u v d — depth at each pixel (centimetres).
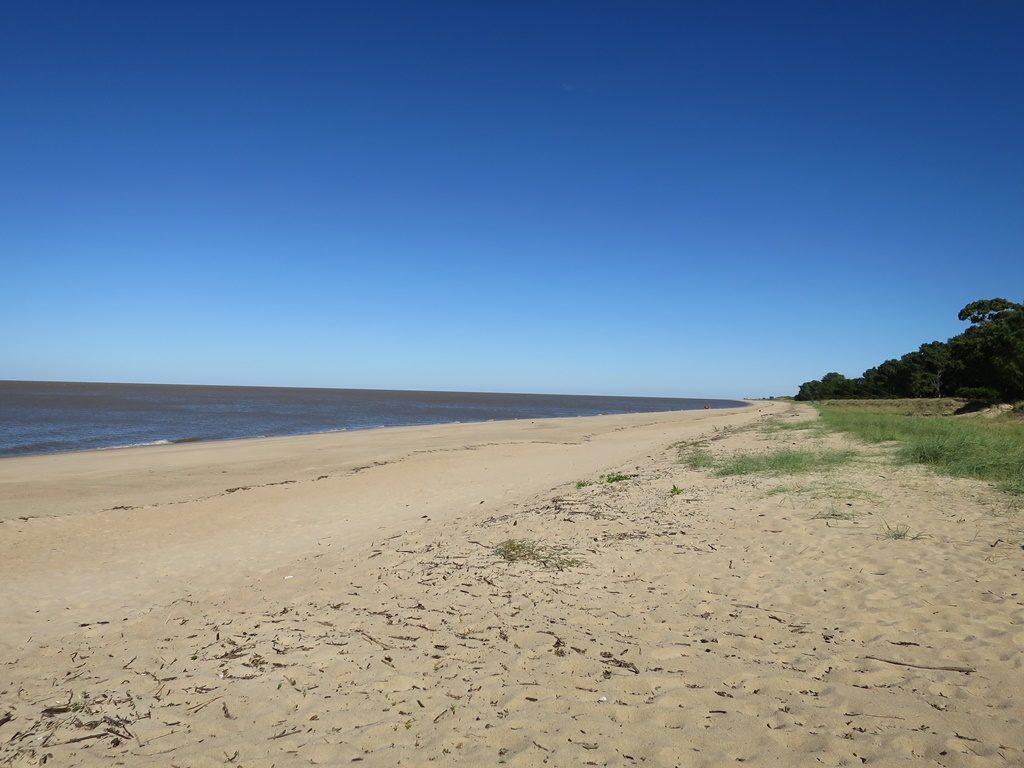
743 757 312
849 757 305
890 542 680
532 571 669
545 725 357
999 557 602
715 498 995
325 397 14075
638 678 407
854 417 2736
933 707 348
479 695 402
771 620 496
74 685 468
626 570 655
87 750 365
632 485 1226
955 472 1038
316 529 1100
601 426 4209
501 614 550
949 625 457
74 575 842
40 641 593
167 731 384
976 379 4188
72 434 3597
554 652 461
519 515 1010
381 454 2325
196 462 2112
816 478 1091
